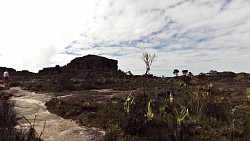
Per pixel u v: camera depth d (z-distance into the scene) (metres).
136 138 6.88
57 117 10.63
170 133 7.18
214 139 6.82
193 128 7.64
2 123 6.50
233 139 6.81
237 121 8.40
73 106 12.38
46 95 19.02
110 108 10.87
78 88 25.00
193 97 10.69
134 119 7.40
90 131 8.02
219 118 8.97
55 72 72.31
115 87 25.94
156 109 9.60
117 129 7.57
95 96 17.08
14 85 30.86
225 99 11.95
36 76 64.12
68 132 8.00
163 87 21.33
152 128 7.48
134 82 32.44
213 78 40.34
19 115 10.83
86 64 85.75
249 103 12.08
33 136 6.88
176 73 45.53
